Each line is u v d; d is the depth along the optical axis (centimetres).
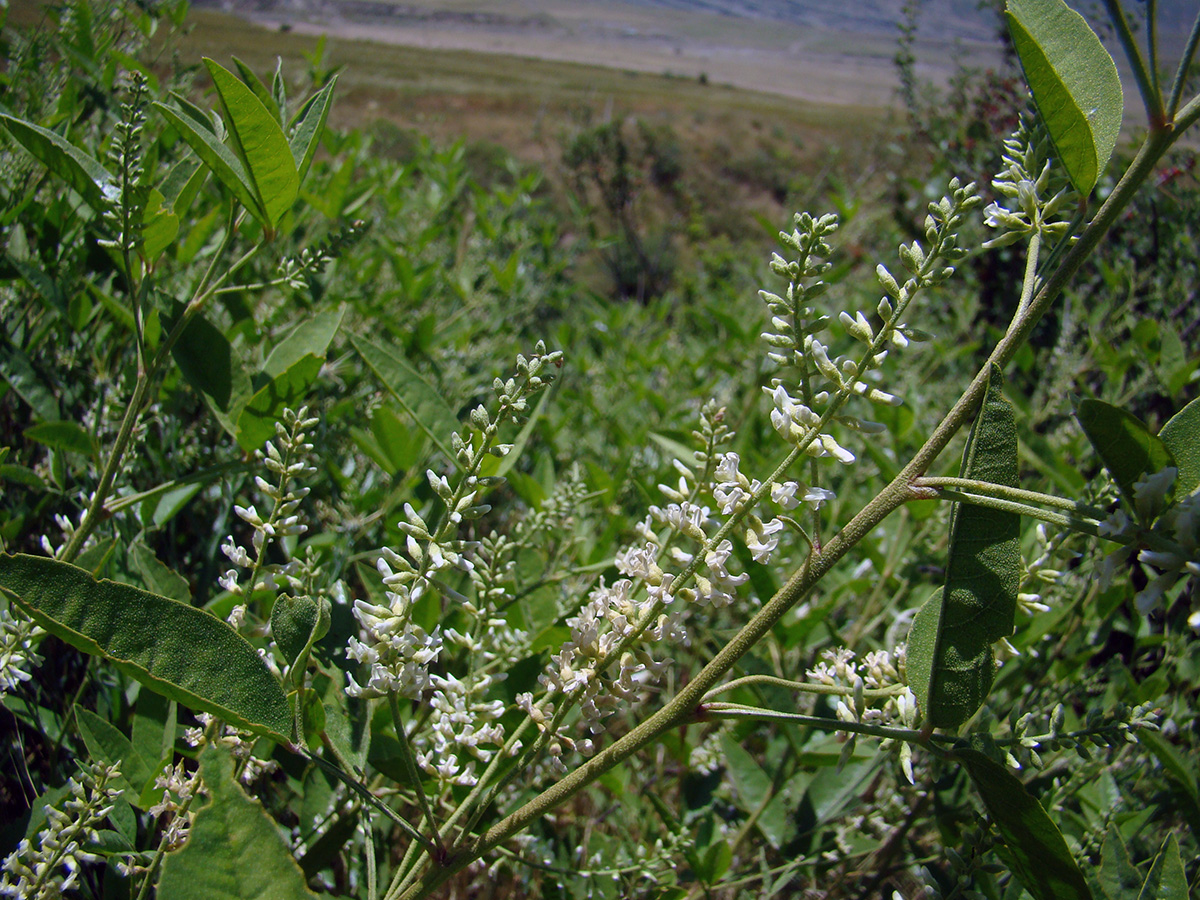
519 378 123
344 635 160
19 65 319
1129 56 112
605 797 290
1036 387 495
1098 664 338
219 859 98
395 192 622
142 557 190
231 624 149
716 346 557
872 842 236
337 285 407
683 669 342
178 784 149
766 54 6191
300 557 214
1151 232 564
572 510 244
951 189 122
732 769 243
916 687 134
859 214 670
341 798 187
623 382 538
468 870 260
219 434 291
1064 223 124
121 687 203
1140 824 222
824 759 218
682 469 147
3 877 136
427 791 165
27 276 237
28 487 254
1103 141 125
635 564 127
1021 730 141
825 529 329
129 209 180
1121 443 110
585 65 4881
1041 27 138
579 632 131
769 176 2956
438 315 504
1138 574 316
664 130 2608
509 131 2409
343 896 200
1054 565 260
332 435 314
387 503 273
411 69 2586
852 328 125
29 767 216
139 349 183
